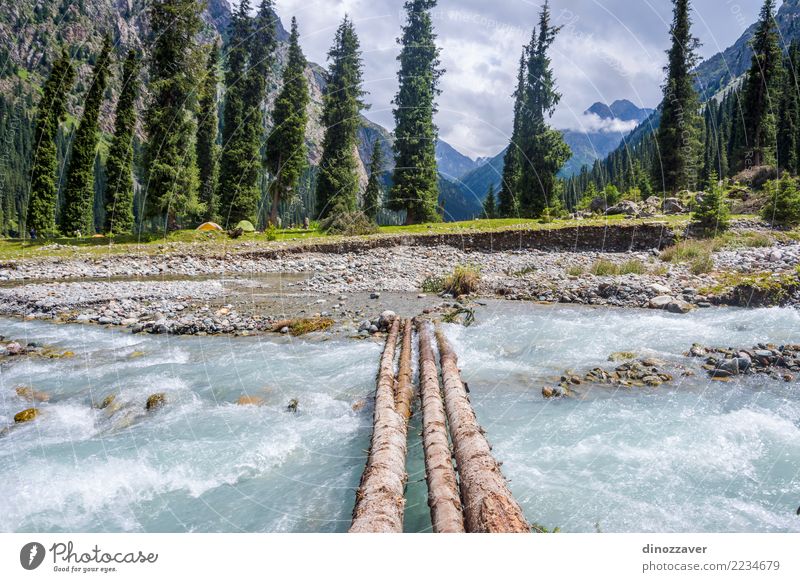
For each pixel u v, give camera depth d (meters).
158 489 3.97
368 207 34.25
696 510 3.48
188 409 5.71
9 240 26.30
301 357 7.95
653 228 22.34
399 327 9.91
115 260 21.39
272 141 34.12
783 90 43.19
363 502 3.24
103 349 8.57
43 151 35.47
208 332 9.95
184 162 27.97
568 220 29.45
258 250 22.88
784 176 23.31
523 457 4.38
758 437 4.61
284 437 4.93
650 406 5.49
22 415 5.44
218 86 32.84
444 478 3.53
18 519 3.53
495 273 17.77
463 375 6.86
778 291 11.27
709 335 8.74
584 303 12.48
